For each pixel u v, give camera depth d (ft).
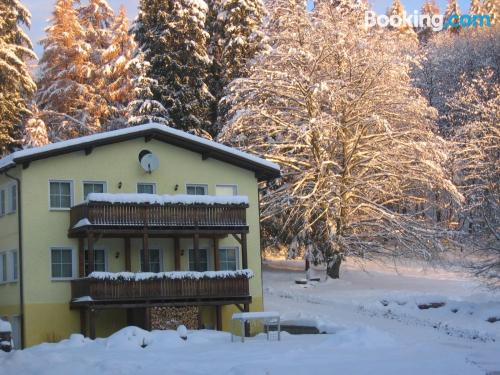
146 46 166.20
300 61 143.43
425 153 140.87
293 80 141.38
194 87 165.27
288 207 142.61
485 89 158.10
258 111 143.13
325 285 145.18
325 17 147.84
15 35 153.17
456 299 120.26
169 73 162.61
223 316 111.14
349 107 143.64
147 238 103.30
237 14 171.83
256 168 117.50
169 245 111.96
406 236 144.05
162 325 102.17
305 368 63.46
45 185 104.78
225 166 116.57
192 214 106.22
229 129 143.64
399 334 100.58
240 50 169.89
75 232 103.19
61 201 105.70
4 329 84.84
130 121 154.92
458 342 93.45
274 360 69.51
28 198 103.65
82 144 105.50
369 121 138.62
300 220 146.30
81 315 104.01
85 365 68.69
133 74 169.99
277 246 158.20
